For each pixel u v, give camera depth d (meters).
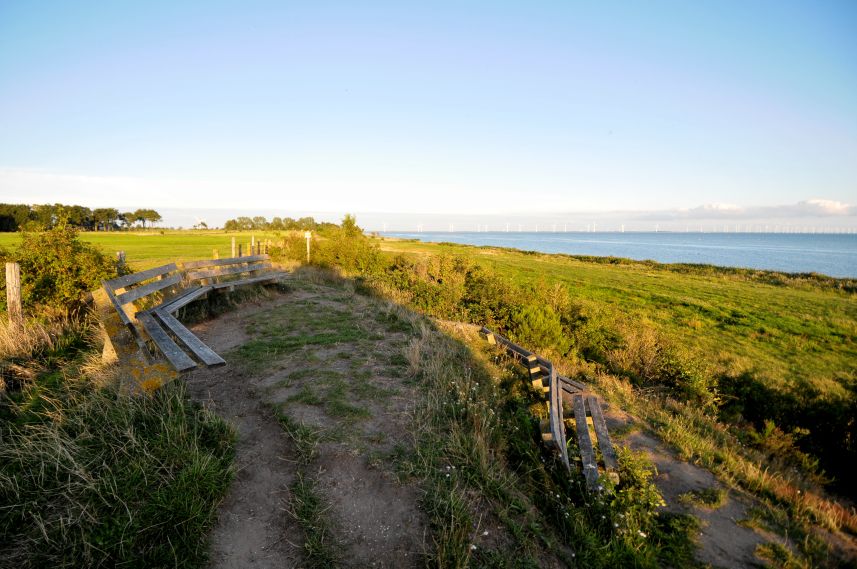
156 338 5.21
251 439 4.20
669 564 4.13
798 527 5.01
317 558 3.00
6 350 5.41
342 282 14.80
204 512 3.15
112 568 2.67
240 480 3.62
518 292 13.36
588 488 4.70
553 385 7.25
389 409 5.13
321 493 3.58
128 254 29.28
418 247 62.62
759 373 11.06
